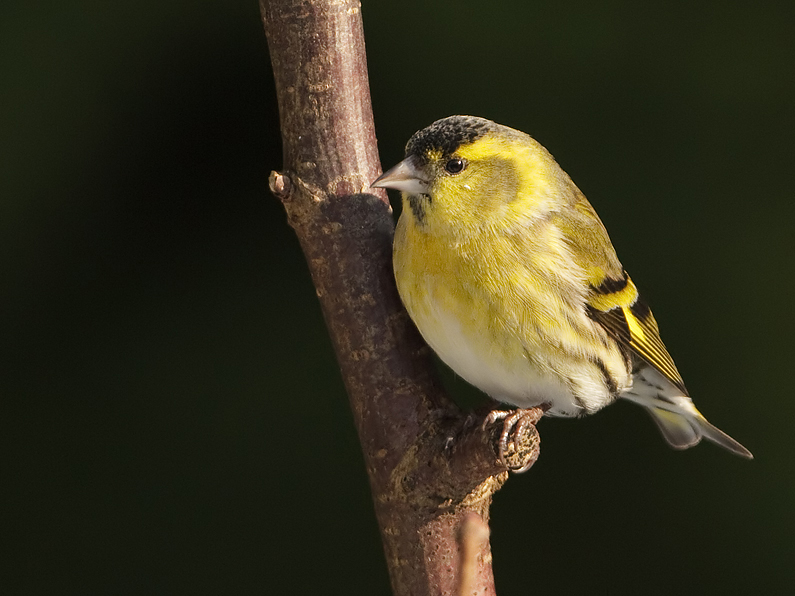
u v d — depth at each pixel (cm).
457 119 323
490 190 322
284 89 321
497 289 322
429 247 322
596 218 326
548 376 323
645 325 326
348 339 321
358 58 321
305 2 321
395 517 320
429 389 321
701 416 328
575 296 323
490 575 320
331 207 321
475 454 319
